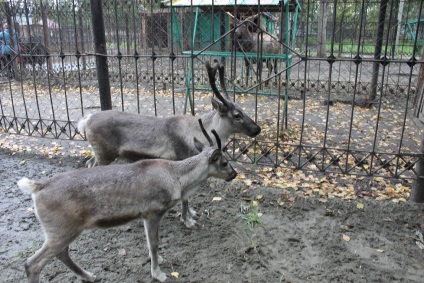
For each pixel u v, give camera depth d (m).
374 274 3.47
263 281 3.39
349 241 3.95
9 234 4.03
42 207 2.88
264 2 6.95
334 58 4.57
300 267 3.57
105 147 4.47
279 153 6.17
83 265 3.56
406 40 14.05
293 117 8.58
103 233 4.08
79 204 2.93
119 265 3.58
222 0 7.12
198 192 4.94
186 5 7.30
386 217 4.35
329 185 5.07
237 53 7.55
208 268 3.55
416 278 3.43
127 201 3.10
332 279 3.41
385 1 8.48
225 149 5.62
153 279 3.39
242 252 3.77
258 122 8.05
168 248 3.84
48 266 3.54
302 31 12.53
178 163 3.44
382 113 9.00
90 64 14.02
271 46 7.96
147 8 11.52
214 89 4.39
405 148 6.58
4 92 11.32
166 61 16.36
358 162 4.86
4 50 11.06
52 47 13.47
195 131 4.38
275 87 10.23
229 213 4.47
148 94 11.23
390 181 5.20
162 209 3.28
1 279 3.37
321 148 4.96
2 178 5.37
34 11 10.50
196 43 8.88
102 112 4.58
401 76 13.25
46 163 5.91
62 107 9.77
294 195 4.81
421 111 8.12
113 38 13.99
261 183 5.15
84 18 12.77
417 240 3.96
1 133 7.30
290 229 4.16
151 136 4.34
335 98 10.38
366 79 13.12
